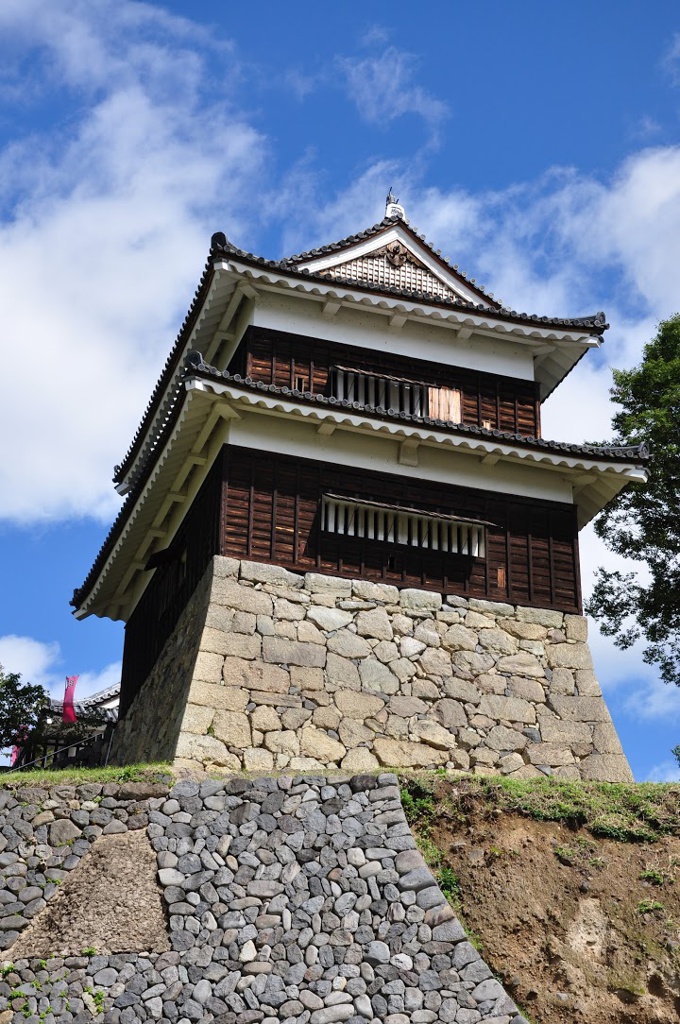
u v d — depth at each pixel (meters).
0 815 18.28
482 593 24.89
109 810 18.70
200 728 21.22
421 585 24.47
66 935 17.44
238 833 18.83
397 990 17.62
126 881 18.06
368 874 18.64
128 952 17.45
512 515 25.70
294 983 17.61
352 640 23.28
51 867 18.05
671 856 19.67
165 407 27.94
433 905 18.33
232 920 18.00
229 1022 17.17
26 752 32.38
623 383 32.66
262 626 22.70
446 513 25.03
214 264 24.73
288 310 26.14
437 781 20.30
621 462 25.75
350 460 24.64
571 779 23.06
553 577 25.55
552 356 28.27
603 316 27.64
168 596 27.20
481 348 27.61
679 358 31.66
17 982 16.97
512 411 27.36
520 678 24.20
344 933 18.08
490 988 17.67
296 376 25.70
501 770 23.03
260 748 21.50
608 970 18.22
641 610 31.73
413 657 23.58
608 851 19.73
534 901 18.84
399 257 28.53
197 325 26.41
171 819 18.80
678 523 31.53
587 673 24.75
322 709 22.36
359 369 26.28
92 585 31.28
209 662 21.94
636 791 21.25
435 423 24.53
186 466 25.56
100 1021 16.89
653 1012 17.84
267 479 23.92
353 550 24.19
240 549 23.28
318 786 19.47
